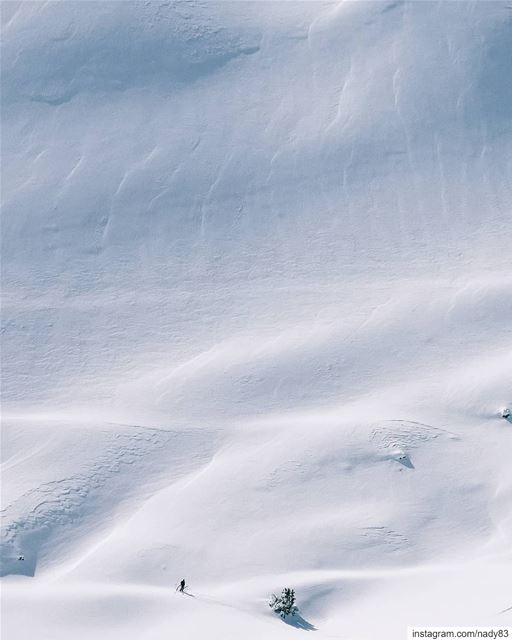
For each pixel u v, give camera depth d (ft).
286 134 219.20
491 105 225.35
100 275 188.44
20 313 176.76
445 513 114.32
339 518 112.37
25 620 84.74
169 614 87.40
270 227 198.80
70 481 120.57
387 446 123.95
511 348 150.10
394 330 158.61
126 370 159.53
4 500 116.16
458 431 129.08
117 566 104.06
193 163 212.84
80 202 204.13
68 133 220.23
